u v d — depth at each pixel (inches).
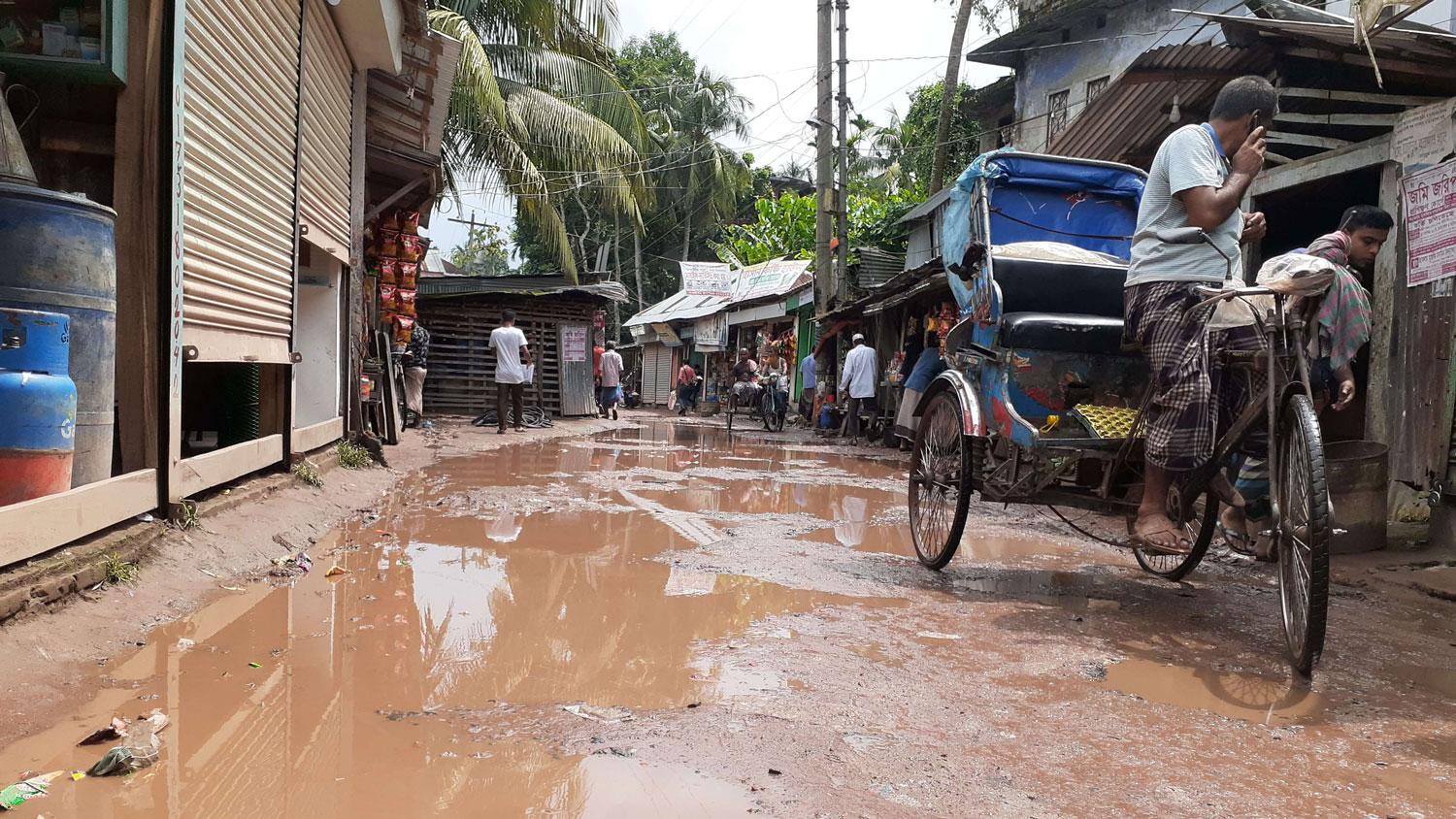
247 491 205.8
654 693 115.0
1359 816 87.0
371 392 403.2
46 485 128.3
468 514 248.5
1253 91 143.9
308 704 107.0
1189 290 142.1
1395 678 131.3
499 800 84.4
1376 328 259.9
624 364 1646.2
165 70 157.6
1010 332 171.8
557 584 172.9
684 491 313.9
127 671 114.6
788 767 93.3
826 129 706.2
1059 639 145.7
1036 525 263.9
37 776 84.9
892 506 299.4
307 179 268.8
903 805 86.0
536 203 676.7
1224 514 165.8
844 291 718.5
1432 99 248.5
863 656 133.0
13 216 131.4
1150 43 574.2
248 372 254.5
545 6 659.4
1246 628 157.2
